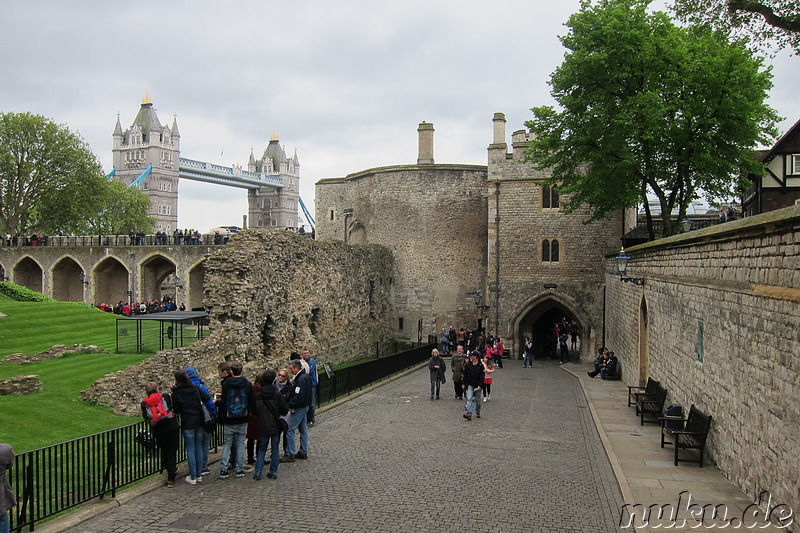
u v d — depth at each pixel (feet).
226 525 26.96
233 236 68.74
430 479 34.12
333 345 92.99
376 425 48.91
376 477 34.32
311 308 84.28
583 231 112.27
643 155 79.15
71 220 198.70
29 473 26.11
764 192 88.63
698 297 40.63
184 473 34.45
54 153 185.88
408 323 128.36
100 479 30.12
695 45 75.41
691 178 81.35
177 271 149.18
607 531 26.78
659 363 53.62
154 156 529.86
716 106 73.41
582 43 81.76
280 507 29.25
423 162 132.77
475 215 127.13
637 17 79.66
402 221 129.29
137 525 26.94
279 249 73.31
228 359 60.64
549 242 113.70
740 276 32.50
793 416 25.61
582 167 110.11
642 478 34.37
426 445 42.24
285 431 34.09
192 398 32.50
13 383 50.42
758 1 53.98
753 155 81.25
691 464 37.29
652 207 164.96
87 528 26.55
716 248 36.86
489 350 85.66
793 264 25.81
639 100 73.61
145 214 270.87
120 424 44.01
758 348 29.73
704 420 37.73
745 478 31.45
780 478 26.86
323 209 151.74
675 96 75.31
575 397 66.13
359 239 143.43
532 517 28.37
